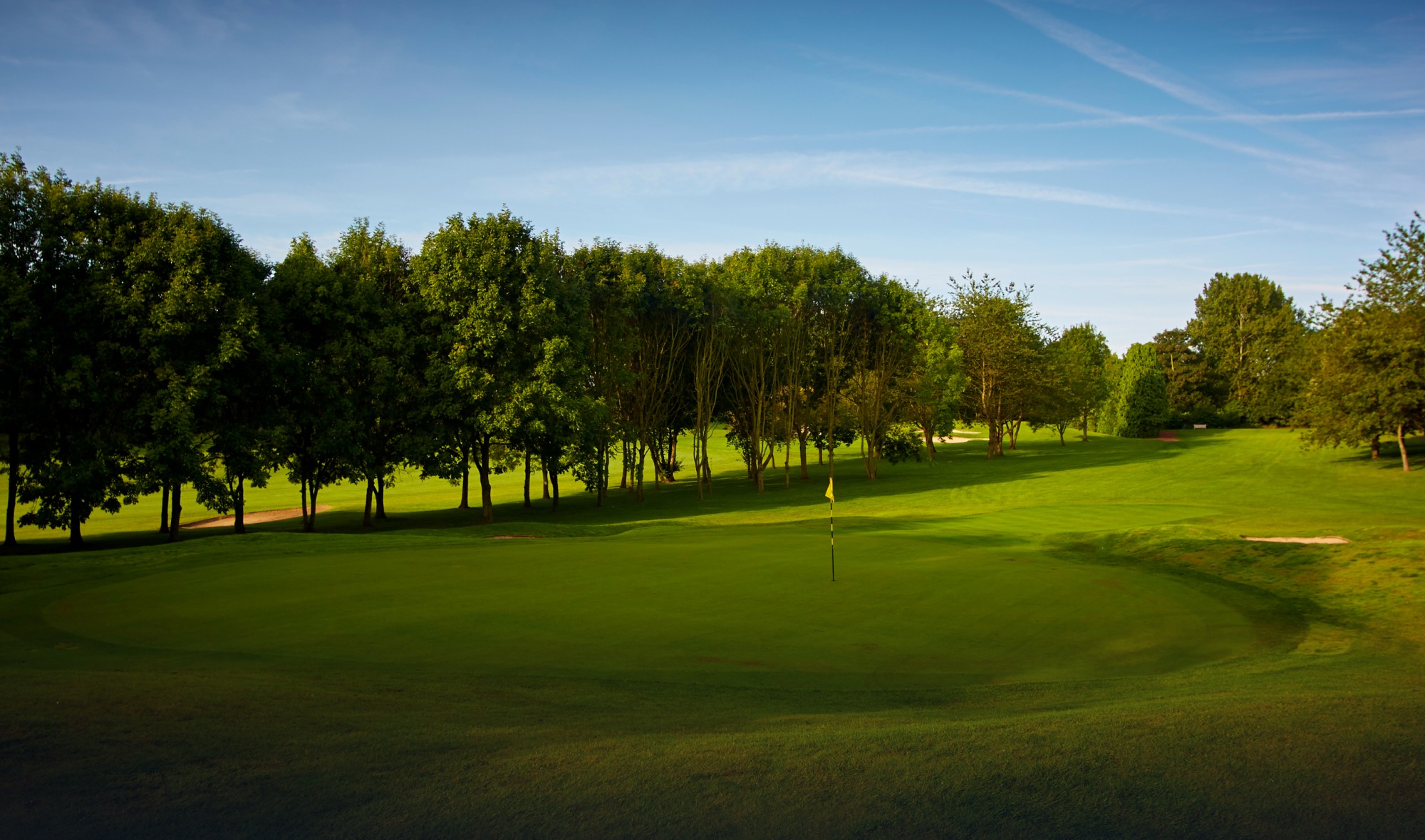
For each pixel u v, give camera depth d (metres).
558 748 5.66
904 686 8.64
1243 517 30.00
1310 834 4.08
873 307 58.16
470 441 40.25
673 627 11.55
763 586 15.03
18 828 4.35
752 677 8.91
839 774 4.97
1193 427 106.00
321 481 40.03
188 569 16.88
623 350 49.44
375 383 37.66
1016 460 67.88
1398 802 4.48
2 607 12.77
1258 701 6.75
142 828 4.34
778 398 59.12
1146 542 21.44
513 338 38.12
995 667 9.68
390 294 42.16
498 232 39.41
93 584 14.93
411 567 17.17
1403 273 45.34
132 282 30.22
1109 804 4.48
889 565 17.81
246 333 31.20
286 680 8.00
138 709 6.57
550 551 20.16
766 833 4.15
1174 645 10.97
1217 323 119.44
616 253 50.03
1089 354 89.25
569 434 40.84
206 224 31.81
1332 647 10.89
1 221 28.81
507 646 10.25
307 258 38.81
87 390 28.84
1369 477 47.41
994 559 18.95
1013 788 4.72
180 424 29.44
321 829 4.30
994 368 70.75
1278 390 94.62
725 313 52.84
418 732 6.12
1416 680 8.30
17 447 31.17
